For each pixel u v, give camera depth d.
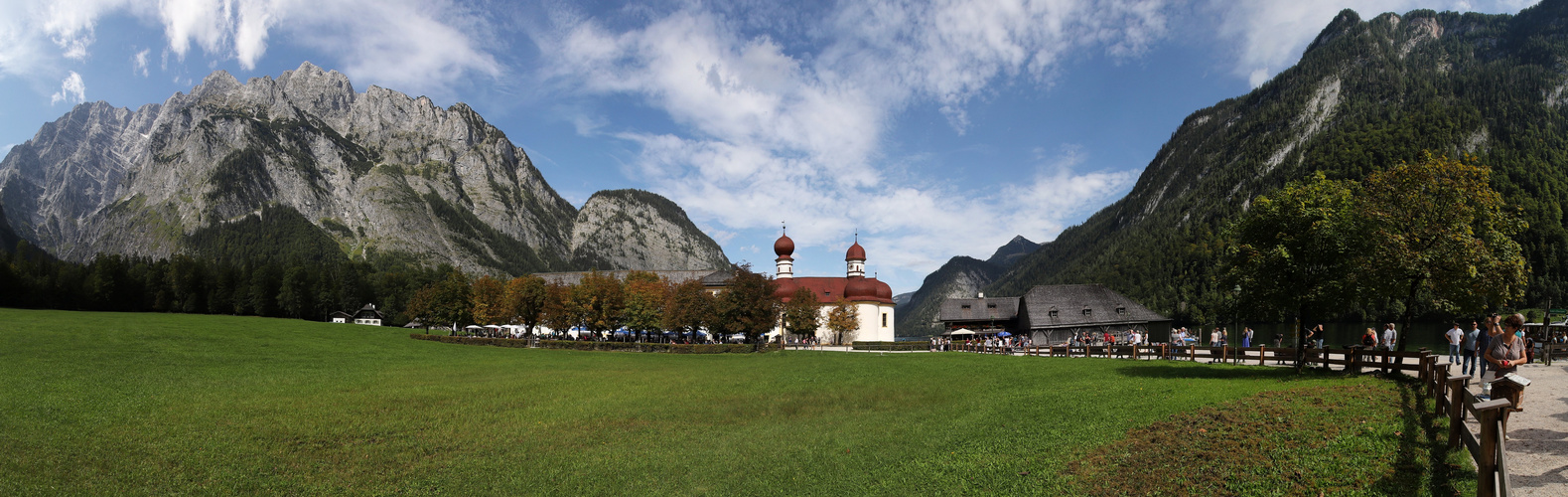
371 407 29.14
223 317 131.00
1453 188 27.94
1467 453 13.48
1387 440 15.28
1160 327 115.75
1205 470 15.24
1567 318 63.19
